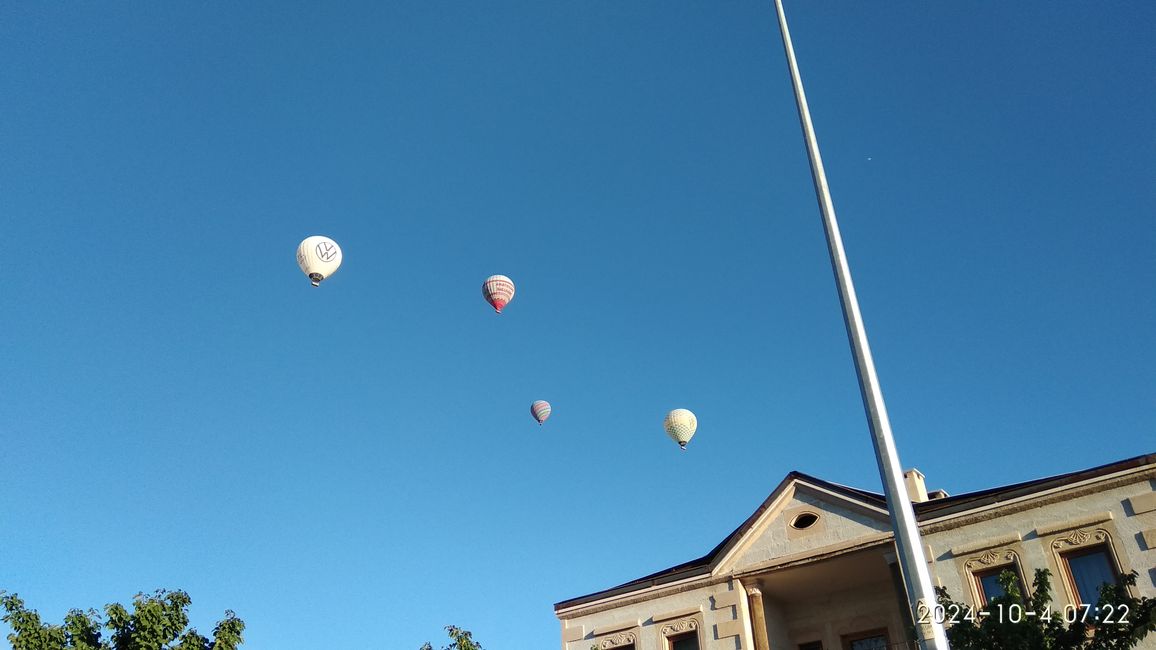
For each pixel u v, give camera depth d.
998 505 19.66
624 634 23.61
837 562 21.62
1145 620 13.78
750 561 22.73
